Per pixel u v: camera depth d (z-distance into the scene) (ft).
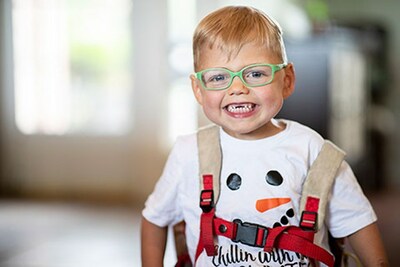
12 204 13.21
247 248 2.98
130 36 13.52
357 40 12.80
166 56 13.37
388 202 12.60
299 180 3.06
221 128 3.26
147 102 13.57
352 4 14.71
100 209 12.62
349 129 12.47
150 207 3.46
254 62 2.90
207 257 3.06
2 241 9.86
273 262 2.96
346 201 3.14
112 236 10.19
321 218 3.00
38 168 14.14
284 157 3.08
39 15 13.71
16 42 13.84
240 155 3.12
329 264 3.03
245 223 2.99
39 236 10.21
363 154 13.33
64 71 13.87
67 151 14.03
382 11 14.69
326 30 12.13
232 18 2.97
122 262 8.61
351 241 3.24
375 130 13.98
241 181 3.07
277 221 3.00
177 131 13.52
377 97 14.11
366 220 3.15
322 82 11.23
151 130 13.62
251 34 2.91
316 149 3.14
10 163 14.19
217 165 3.14
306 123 11.33
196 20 13.15
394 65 14.73
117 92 13.76
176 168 3.31
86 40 13.71
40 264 8.52
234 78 2.92
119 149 13.88
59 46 13.79
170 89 13.43
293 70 3.16
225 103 2.96
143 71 13.51
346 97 12.22
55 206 12.98
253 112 2.95
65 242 9.79
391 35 14.69
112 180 13.94
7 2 13.75
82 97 13.89
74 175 14.07
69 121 13.99
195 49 3.07
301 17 12.17
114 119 13.87
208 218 3.04
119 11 13.52
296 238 2.96
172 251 8.39
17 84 13.97
